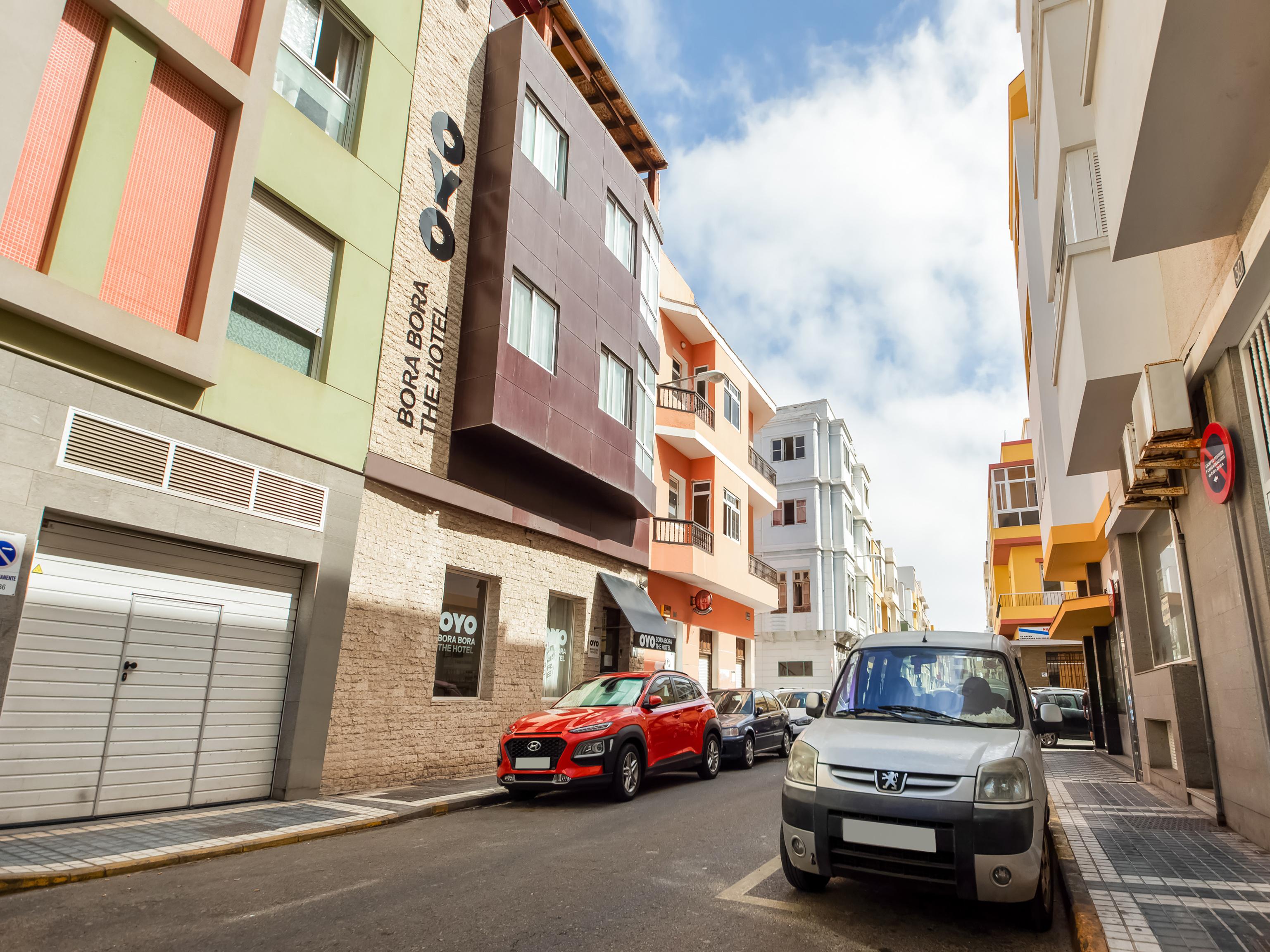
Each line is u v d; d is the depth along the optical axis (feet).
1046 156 33.78
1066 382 34.32
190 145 27.78
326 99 35.40
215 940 14.17
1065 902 17.74
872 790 15.66
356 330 34.99
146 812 24.99
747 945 14.29
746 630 84.84
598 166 53.62
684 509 72.59
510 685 42.83
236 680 28.43
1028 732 17.42
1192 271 23.80
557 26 59.06
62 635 23.16
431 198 40.70
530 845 23.03
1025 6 37.52
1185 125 17.49
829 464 131.64
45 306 22.22
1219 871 19.03
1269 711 21.29
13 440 21.83
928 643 20.57
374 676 33.88
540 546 47.03
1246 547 21.90
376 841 23.53
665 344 72.23
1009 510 117.60
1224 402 22.67
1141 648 41.16
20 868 17.69
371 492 34.91
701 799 32.89
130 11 25.41
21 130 22.07
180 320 26.96
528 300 44.32
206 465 27.40
